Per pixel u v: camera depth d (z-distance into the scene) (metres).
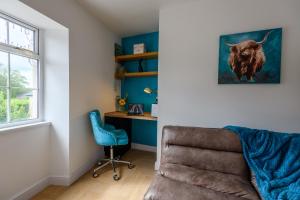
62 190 1.89
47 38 1.97
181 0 2.10
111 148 2.40
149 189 1.24
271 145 1.45
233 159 1.48
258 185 1.27
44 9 1.61
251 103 1.92
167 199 1.12
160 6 2.23
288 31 1.75
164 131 1.77
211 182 1.30
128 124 3.19
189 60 2.19
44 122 1.91
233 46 1.95
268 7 1.82
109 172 2.33
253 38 1.86
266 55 1.81
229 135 1.58
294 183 1.18
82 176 2.21
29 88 1.86
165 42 2.30
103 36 2.74
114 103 3.15
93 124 2.26
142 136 3.29
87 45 2.33
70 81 2.00
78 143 2.17
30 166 1.76
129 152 3.13
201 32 2.12
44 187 1.92
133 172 2.34
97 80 2.59
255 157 1.44
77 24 2.11
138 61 3.20
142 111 2.96
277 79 1.78
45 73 1.98
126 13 2.39
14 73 1.70
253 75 1.88
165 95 2.33
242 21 1.92
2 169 1.50
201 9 2.10
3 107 1.61
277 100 1.82
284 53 1.77
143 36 3.16
